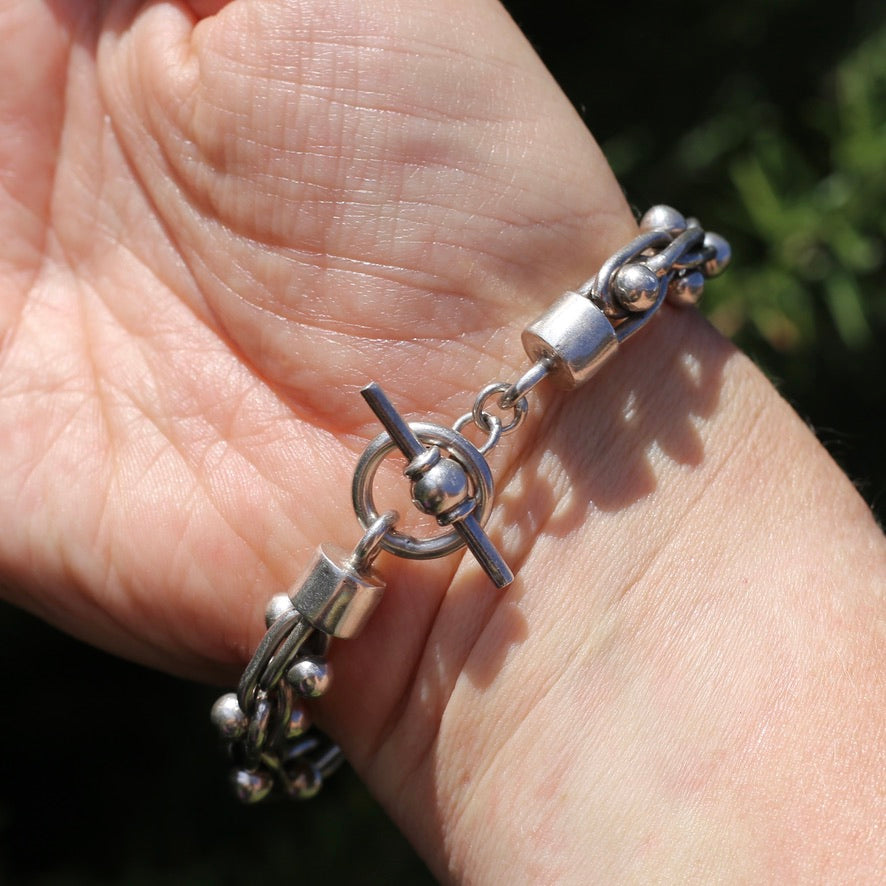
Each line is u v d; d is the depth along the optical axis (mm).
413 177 157
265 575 158
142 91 169
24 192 178
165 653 169
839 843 131
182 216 168
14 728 228
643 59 253
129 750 232
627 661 147
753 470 155
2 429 168
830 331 248
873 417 274
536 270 157
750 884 132
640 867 137
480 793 148
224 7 168
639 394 158
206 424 164
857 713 138
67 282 178
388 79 157
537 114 160
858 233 225
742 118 245
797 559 149
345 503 157
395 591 153
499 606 152
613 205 161
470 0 163
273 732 150
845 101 233
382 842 211
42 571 166
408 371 157
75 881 215
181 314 170
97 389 170
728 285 228
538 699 148
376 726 156
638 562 151
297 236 159
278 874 213
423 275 156
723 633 145
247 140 160
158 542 160
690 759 140
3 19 177
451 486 137
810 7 248
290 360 161
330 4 159
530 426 156
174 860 221
